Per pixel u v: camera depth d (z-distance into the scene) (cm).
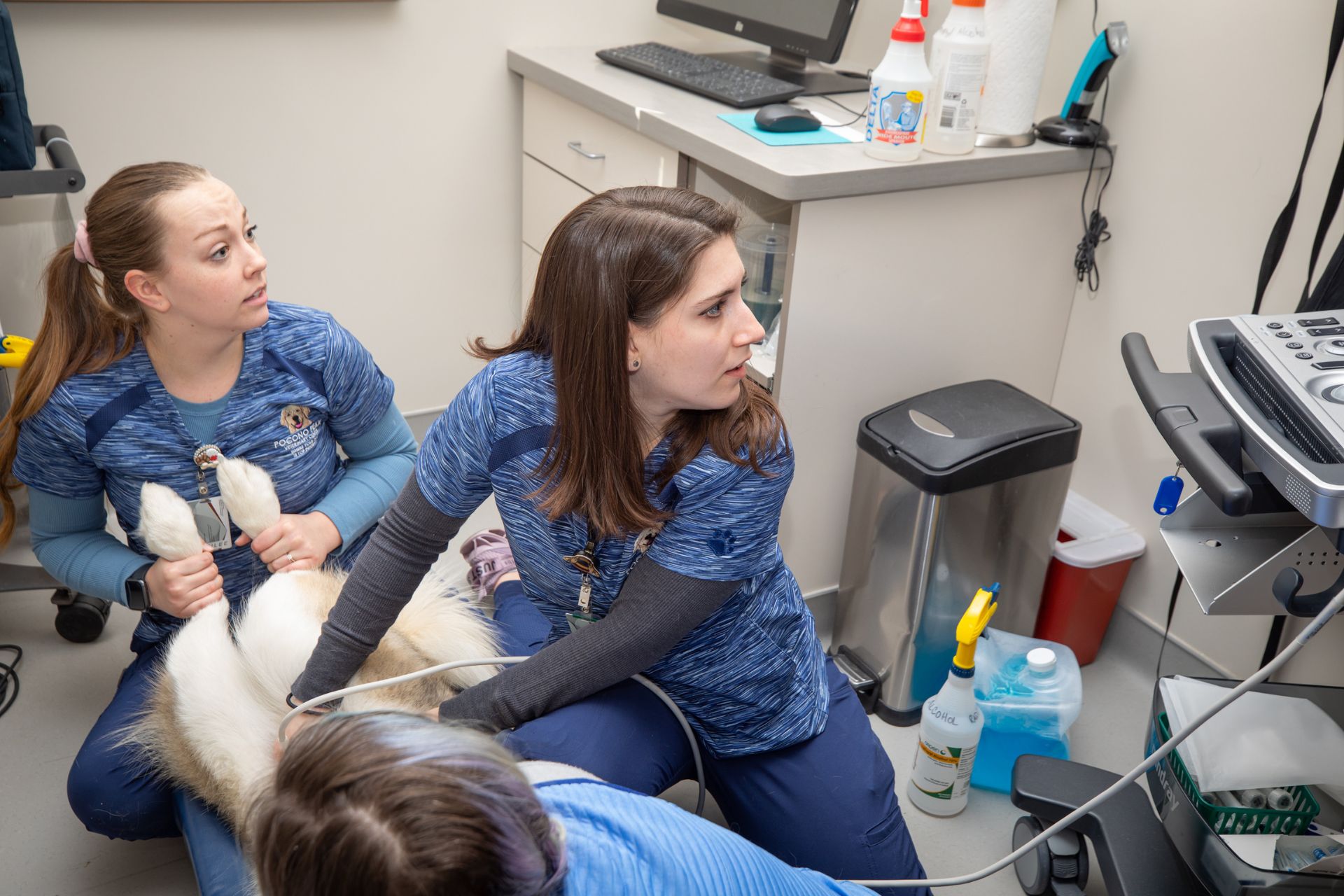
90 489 138
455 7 213
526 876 55
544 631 155
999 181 170
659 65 200
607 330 98
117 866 142
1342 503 90
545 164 220
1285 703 130
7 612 189
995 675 164
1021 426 163
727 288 98
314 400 139
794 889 78
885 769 133
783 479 111
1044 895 144
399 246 229
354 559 148
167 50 192
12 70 154
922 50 154
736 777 132
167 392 131
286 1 197
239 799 112
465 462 113
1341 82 143
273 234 216
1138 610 192
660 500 110
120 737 132
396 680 109
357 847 52
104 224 118
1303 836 121
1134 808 138
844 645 185
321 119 210
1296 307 155
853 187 154
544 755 115
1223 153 161
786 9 196
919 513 159
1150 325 178
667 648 112
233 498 132
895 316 172
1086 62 169
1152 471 183
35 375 127
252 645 119
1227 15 157
